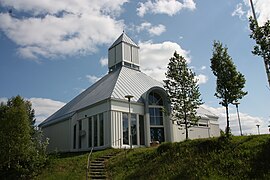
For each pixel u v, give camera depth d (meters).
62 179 20.83
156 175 18.92
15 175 21.70
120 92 34.38
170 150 21.55
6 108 23.52
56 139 40.44
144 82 40.38
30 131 23.95
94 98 36.56
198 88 28.94
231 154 18.28
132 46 45.41
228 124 21.39
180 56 29.25
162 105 35.78
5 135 21.52
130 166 21.95
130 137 31.27
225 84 21.55
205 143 20.62
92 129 34.34
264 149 17.52
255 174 15.55
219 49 22.47
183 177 17.50
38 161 22.48
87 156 26.05
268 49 17.30
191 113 28.78
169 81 29.16
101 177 20.84
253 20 18.06
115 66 44.56
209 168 17.55
